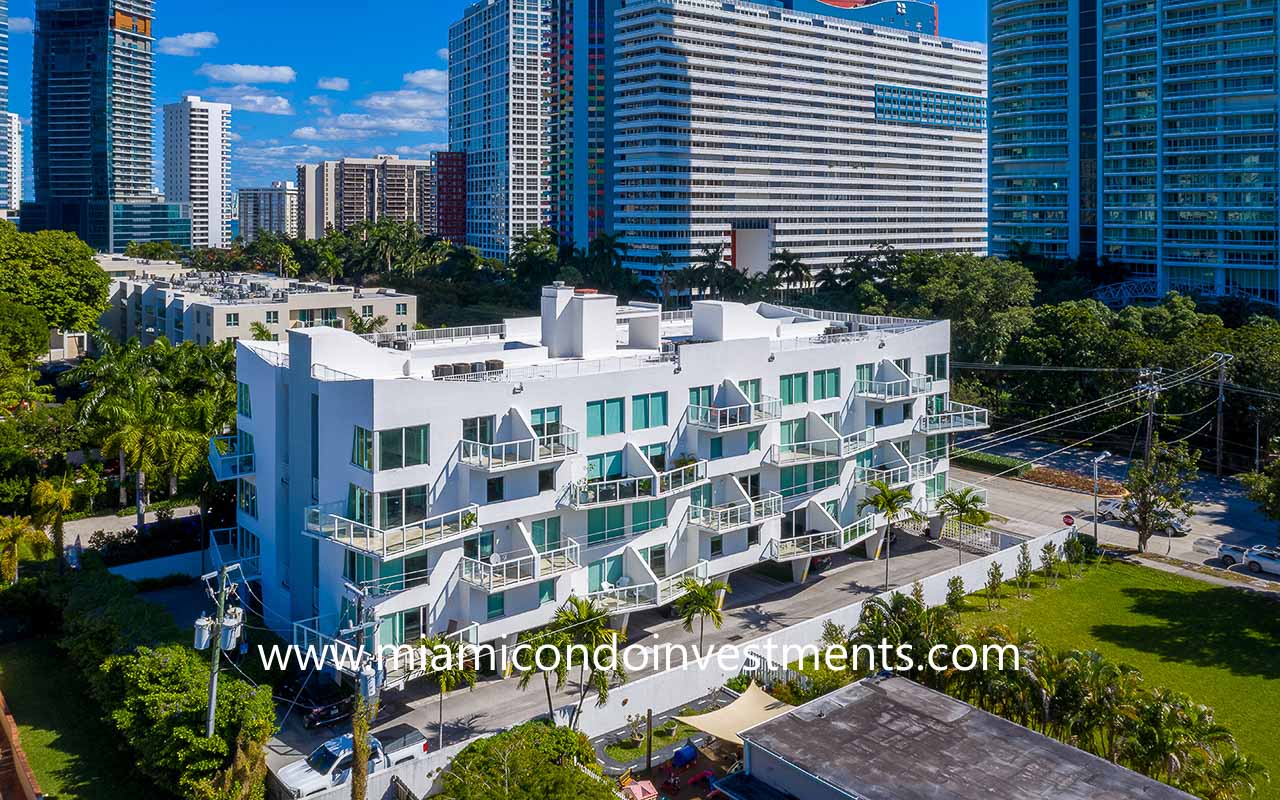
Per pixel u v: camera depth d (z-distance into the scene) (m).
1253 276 175.38
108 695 46.47
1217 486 91.44
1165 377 97.69
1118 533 79.38
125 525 76.38
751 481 63.44
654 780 44.59
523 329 68.56
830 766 37.72
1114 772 37.28
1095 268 194.88
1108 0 192.50
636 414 57.16
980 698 45.50
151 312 131.75
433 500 49.78
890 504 64.06
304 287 133.75
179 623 57.53
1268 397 92.06
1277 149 170.00
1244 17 172.50
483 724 48.31
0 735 47.09
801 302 154.88
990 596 65.44
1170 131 184.12
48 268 130.62
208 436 71.44
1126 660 56.28
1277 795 42.84
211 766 40.94
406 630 49.75
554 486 53.62
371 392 47.38
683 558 59.78
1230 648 57.91
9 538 57.88
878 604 49.41
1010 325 113.19
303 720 48.09
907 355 71.06
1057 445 106.12
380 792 42.12
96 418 77.44
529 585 52.78
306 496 53.00
